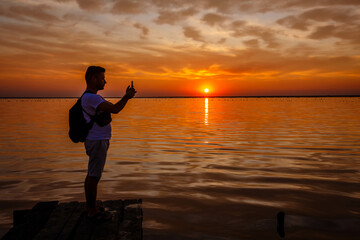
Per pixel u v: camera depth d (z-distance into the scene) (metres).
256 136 13.34
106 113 2.97
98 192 5.29
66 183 5.87
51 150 9.80
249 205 4.57
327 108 44.59
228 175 6.48
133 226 2.88
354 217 4.05
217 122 21.45
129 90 2.90
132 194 5.16
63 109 46.00
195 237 3.48
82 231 2.74
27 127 17.44
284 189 5.40
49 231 2.71
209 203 4.67
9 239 2.62
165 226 3.80
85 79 3.13
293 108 46.16
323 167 7.18
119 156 8.77
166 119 25.14
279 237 3.47
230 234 3.56
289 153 9.12
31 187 5.60
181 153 9.26
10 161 8.01
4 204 4.66
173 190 5.39
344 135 13.30
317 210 4.33
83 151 9.61
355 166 7.27
